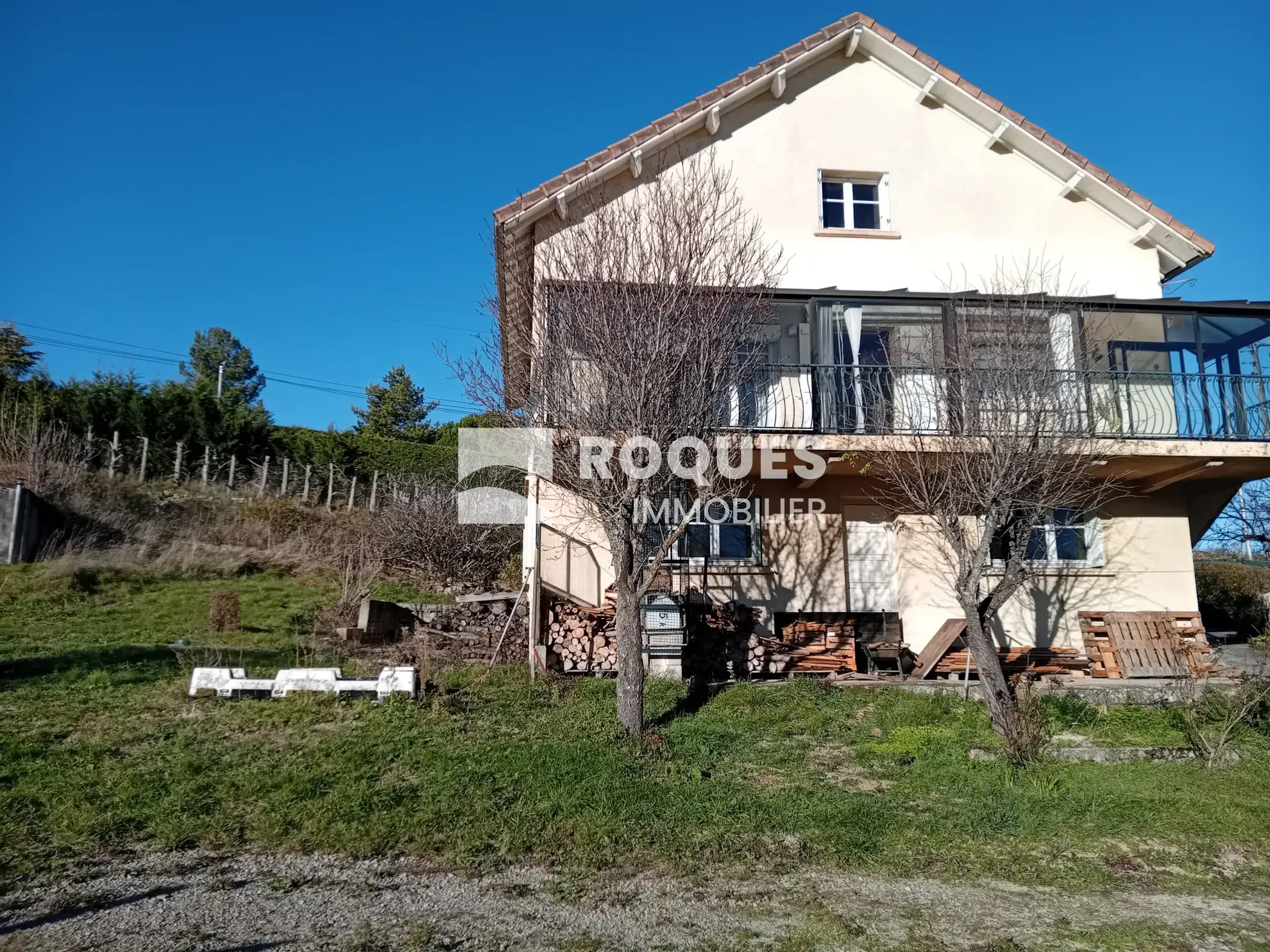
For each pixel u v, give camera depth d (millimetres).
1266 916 5258
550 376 8539
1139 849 6262
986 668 9047
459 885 5348
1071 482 9734
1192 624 12711
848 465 11812
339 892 5191
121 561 15234
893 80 13492
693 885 5461
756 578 12398
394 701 8984
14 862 5414
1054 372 9836
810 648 11664
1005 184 13367
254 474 22438
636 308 8414
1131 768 7930
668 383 8203
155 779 6746
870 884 5566
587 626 11281
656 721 9070
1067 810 6832
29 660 10094
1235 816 6762
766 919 5004
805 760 8062
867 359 12047
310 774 6941
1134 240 13352
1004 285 12391
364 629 12516
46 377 22484
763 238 12633
